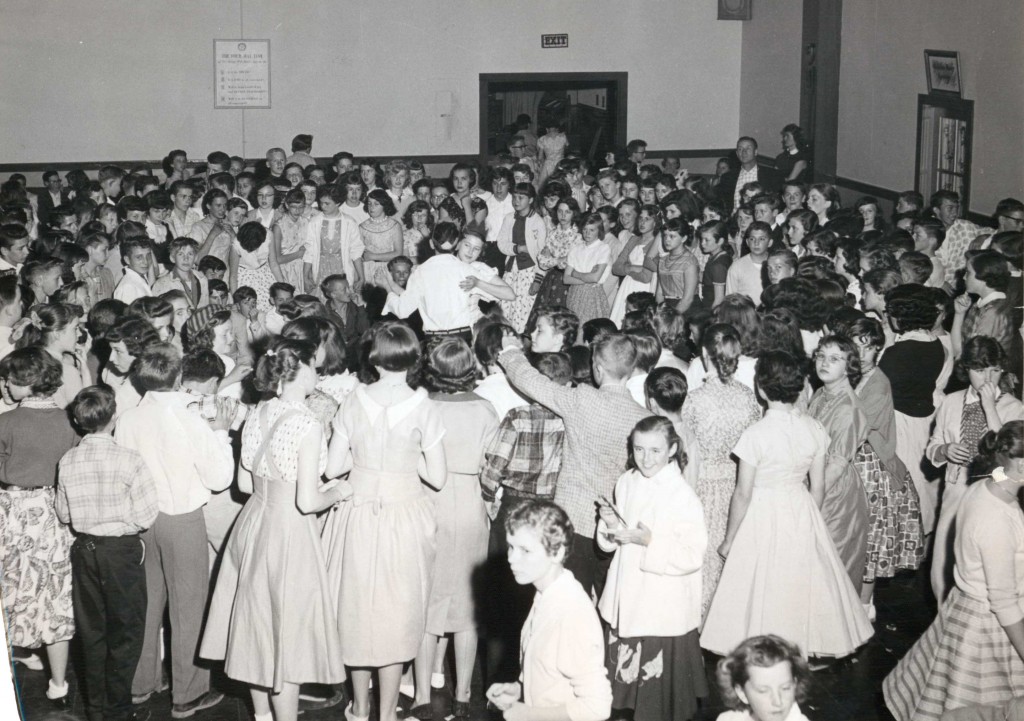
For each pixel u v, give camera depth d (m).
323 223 9.21
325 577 4.04
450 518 4.27
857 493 4.75
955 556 3.85
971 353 4.59
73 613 4.30
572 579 3.04
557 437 4.22
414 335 4.00
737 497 4.38
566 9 16.09
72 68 15.10
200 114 15.52
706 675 4.63
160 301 5.21
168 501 4.18
